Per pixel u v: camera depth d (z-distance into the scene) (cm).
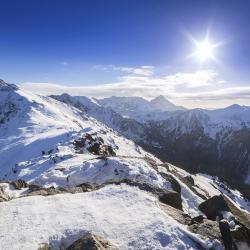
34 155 9038
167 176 4662
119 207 2548
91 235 1995
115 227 2209
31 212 2395
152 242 2039
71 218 2311
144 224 2227
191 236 2133
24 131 16138
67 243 2066
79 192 3022
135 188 3055
